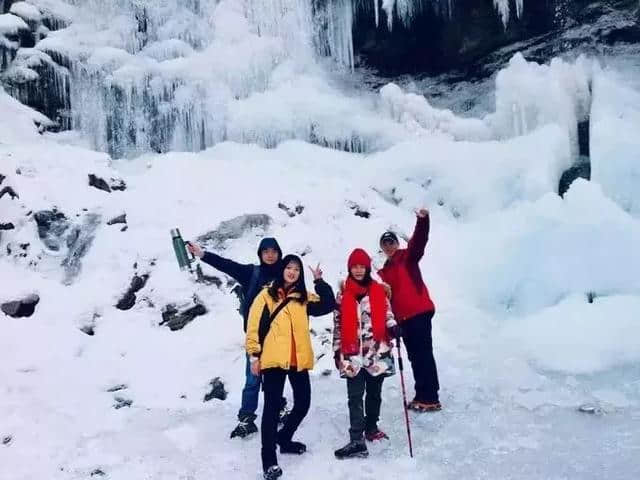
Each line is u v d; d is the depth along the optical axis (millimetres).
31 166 9523
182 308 7133
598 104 10945
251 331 4500
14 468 4586
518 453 4645
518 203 10039
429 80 15438
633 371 6277
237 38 13961
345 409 5680
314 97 13414
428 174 11242
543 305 7898
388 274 5816
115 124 13266
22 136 11773
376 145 12898
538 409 5512
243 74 13648
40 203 8844
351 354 4703
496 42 14422
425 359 5594
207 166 10164
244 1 14484
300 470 4500
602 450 4586
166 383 6164
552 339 7023
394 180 11312
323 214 9383
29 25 13695
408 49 15352
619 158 9641
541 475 4262
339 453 4660
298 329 4559
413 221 10305
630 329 6867
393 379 6441
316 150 12320
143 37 14633
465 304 8180
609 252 7961
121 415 5566
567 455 4547
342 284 5055
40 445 4949
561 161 10648
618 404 5492
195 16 14961
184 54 14164
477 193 10586
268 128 13016
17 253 8219
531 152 10648
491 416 5398
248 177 10086
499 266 8516
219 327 6957
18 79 12875
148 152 13195
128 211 8742
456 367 6672
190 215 8789
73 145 12648
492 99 14039
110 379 6172
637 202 9312
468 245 9250
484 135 12195
